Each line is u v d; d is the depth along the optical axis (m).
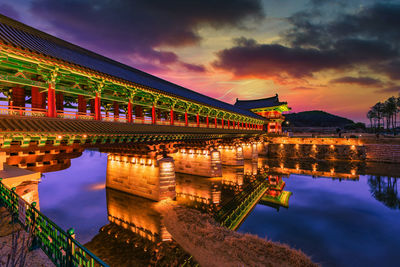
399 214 25.80
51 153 16.02
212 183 34.34
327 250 17.33
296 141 64.81
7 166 11.88
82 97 18.95
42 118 13.17
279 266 11.98
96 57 24.27
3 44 10.65
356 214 25.53
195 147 37.72
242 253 13.35
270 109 75.00
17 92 15.47
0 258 5.52
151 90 20.59
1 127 10.50
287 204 28.53
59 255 5.32
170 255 14.10
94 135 14.94
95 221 19.67
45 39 18.33
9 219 7.34
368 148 54.91
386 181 39.72
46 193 27.70
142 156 25.12
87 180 35.75
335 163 55.38
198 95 44.09
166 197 23.84
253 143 60.72
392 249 17.62
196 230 16.83
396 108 84.88
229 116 42.91
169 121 26.70
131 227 18.34
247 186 34.84
